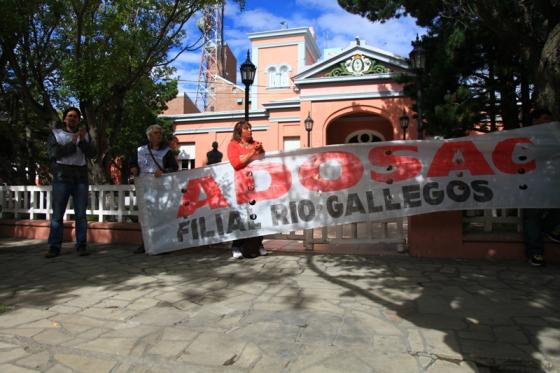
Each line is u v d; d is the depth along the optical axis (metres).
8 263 5.49
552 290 4.07
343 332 3.06
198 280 4.55
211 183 5.98
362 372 2.48
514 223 5.52
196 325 3.22
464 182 5.38
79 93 8.83
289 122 20.23
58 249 5.95
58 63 9.95
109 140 10.76
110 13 8.33
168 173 6.10
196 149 22.28
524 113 7.63
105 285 4.38
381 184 5.57
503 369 2.55
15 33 8.50
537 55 4.73
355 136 20.95
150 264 5.41
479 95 8.10
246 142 5.93
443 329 3.10
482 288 4.15
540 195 5.16
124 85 9.35
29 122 12.14
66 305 3.73
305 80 17.94
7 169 11.24
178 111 28.31
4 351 2.78
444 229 5.63
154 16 9.00
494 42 7.46
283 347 2.82
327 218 5.70
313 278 4.59
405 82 10.52
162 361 2.63
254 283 4.41
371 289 4.14
